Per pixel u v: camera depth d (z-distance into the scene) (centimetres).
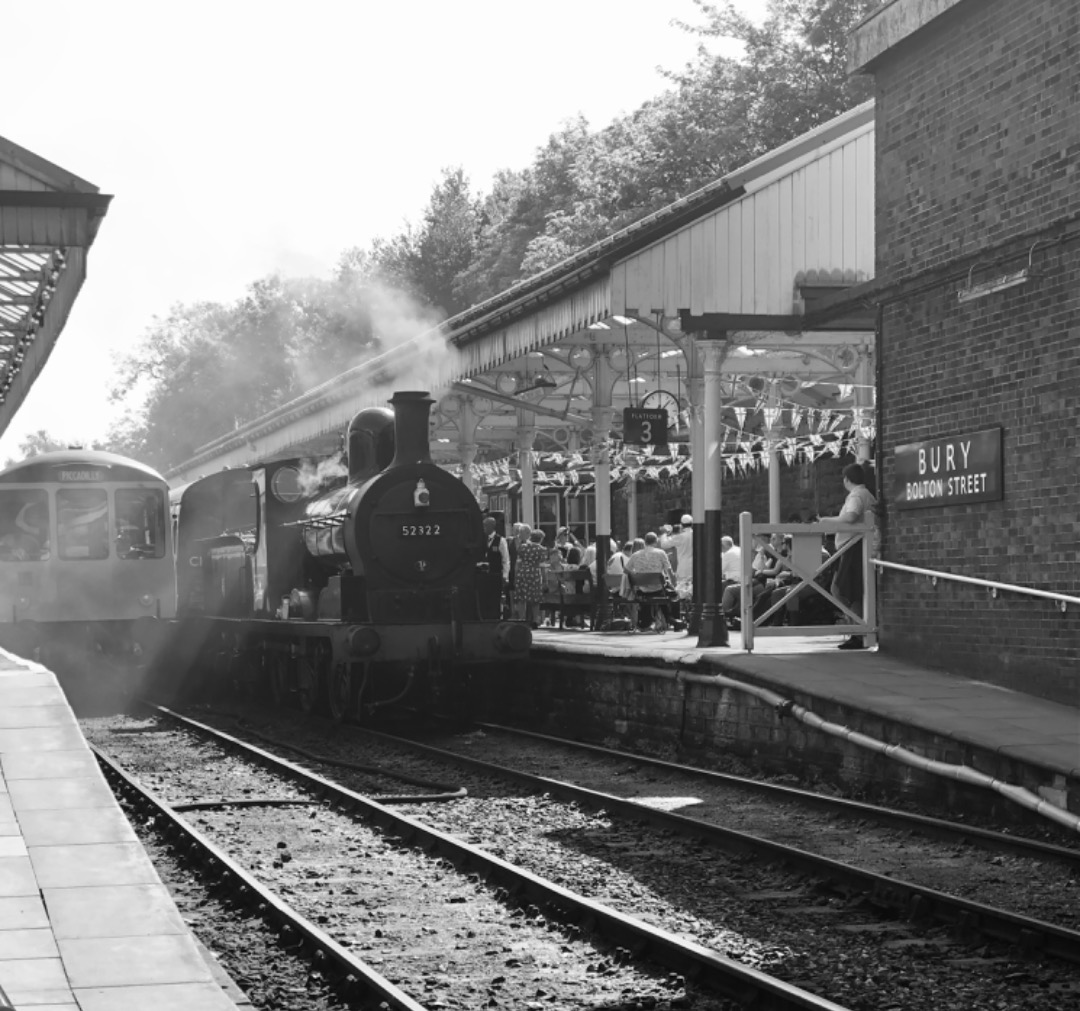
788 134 3644
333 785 1273
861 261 1773
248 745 1591
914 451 1468
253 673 2241
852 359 2064
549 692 1855
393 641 1808
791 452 2767
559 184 5484
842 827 1092
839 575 1644
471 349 2145
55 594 2345
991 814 1080
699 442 1989
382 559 1847
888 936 775
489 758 1560
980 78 1384
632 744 1638
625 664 1645
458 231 6988
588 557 2642
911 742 1180
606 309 1728
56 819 811
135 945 614
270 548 2131
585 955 752
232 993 672
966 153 1408
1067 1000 659
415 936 798
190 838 1035
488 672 2014
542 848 1039
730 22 3969
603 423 2252
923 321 1468
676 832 1069
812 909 837
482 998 680
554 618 2608
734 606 2020
